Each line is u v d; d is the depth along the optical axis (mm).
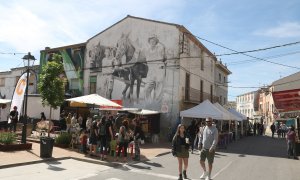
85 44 28094
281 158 16484
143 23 25219
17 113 15656
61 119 20922
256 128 44250
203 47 29219
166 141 22422
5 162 10211
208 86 32156
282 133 37062
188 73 25516
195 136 16594
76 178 9148
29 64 13461
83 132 13992
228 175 10883
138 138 12977
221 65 36156
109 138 12398
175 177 10023
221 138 20438
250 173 11508
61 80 14852
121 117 16359
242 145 23672
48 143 11688
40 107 22531
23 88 15367
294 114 19594
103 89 26609
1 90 34062
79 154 13102
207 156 9797
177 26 23641
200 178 9953
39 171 9750
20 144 12969
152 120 22844
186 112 21031
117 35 26453
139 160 12961
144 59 24797
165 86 23656
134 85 24953
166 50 23969
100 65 27031
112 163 11594
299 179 10867
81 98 15773
